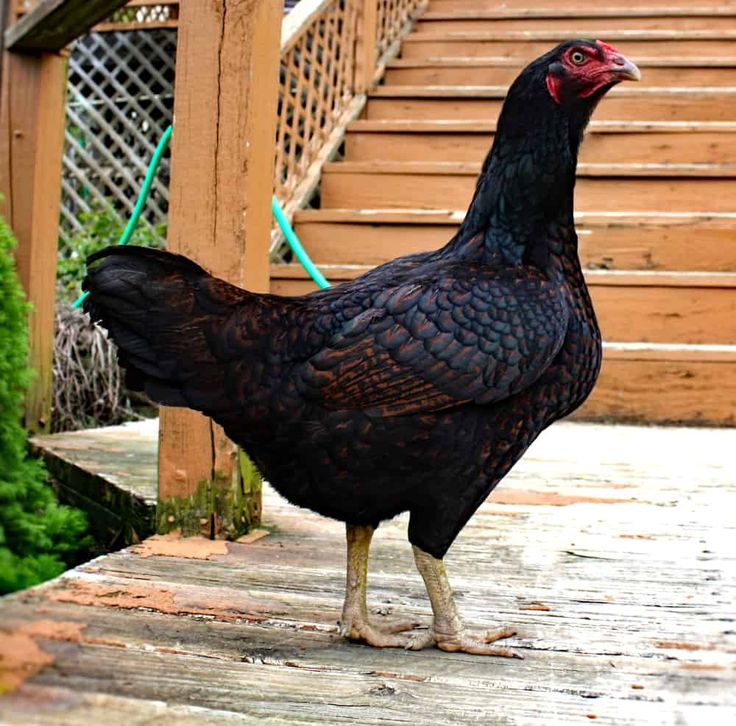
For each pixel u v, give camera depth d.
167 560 1.50
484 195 1.36
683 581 1.46
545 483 1.92
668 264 2.79
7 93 2.24
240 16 1.53
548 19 3.86
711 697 1.20
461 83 3.63
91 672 1.19
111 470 1.87
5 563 1.33
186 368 1.27
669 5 3.88
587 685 1.22
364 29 3.44
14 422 1.34
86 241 3.51
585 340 1.33
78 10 2.03
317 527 1.66
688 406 2.50
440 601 1.30
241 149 1.54
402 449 1.27
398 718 1.15
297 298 1.32
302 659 1.26
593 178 2.98
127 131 3.99
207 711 1.14
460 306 1.28
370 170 3.14
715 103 3.22
